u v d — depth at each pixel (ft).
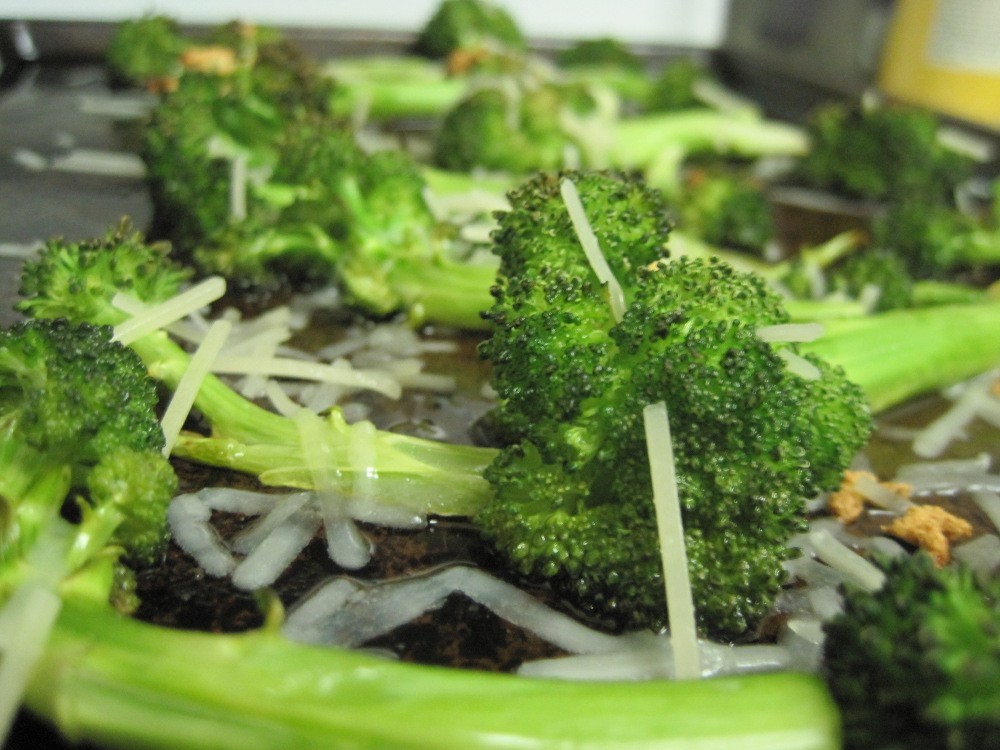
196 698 0.23
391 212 0.45
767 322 0.31
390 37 0.97
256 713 0.22
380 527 0.32
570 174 0.36
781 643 0.29
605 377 0.28
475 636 0.28
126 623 0.24
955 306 0.44
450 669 0.24
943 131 0.75
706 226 0.58
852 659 0.23
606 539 0.28
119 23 0.84
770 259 0.59
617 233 0.33
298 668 0.23
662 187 0.65
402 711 0.23
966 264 0.58
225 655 0.23
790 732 0.23
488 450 0.35
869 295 0.48
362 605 0.29
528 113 0.65
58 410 0.27
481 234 0.49
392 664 0.24
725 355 0.28
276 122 0.54
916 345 0.41
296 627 0.28
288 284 0.49
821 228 0.64
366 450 0.34
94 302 0.35
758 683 0.24
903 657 0.21
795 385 0.29
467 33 0.93
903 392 0.41
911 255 0.57
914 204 0.59
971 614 0.22
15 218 0.55
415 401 0.41
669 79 0.86
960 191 0.69
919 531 0.34
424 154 0.71
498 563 0.31
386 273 0.45
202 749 0.23
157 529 0.28
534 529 0.29
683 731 0.23
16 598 0.24
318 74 0.68
